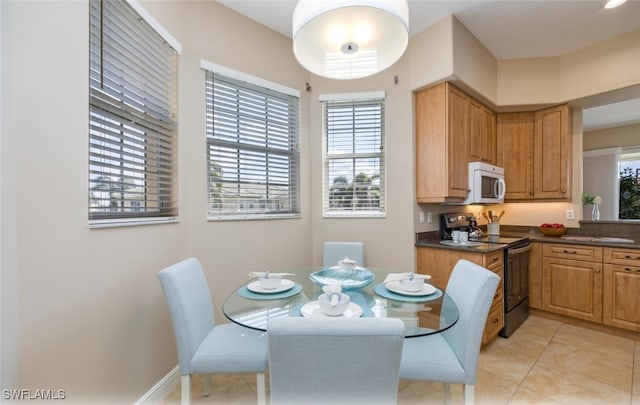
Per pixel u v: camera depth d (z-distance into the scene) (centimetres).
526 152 325
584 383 188
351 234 286
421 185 272
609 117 399
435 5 229
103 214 147
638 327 243
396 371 83
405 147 273
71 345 124
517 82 308
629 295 247
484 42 280
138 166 171
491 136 320
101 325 139
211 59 224
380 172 284
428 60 257
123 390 152
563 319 288
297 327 79
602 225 303
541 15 241
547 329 271
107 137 149
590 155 454
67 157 124
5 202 101
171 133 199
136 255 162
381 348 80
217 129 229
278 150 268
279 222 266
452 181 258
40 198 113
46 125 115
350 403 85
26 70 108
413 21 249
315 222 291
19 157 106
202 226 218
